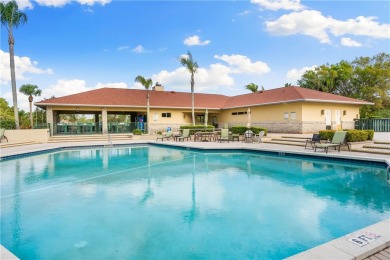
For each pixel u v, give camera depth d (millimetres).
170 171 10852
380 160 10523
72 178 9727
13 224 5520
